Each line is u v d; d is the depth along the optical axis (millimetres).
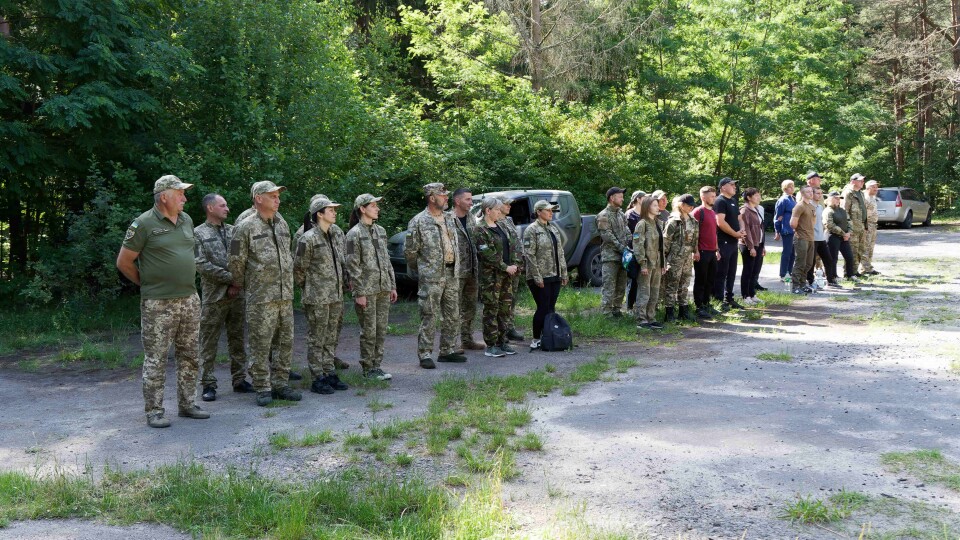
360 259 6977
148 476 4602
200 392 6777
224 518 3994
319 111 11922
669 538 3639
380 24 21266
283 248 6336
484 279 8297
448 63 25391
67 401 6645
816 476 4438
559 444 5137
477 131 18469
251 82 11359
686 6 27109
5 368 8023
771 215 29328
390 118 14375
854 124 29125
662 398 6281
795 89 29766
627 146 21000
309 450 5117
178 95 11438
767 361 7570
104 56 9852
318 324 6723
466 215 8453
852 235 13555
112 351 8500
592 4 22984
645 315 9531
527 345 8945
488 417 5719
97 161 11250
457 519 3832
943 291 12016
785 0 27609
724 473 4520
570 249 12969
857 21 38625
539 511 4008
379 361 7254
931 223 32438
